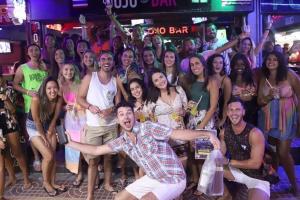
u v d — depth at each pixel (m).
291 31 8.05
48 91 4.36
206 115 4.16
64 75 4.68
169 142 3.91
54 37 6.01
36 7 6.84
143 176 3.72
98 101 4.27
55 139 4.69
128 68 4.82
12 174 5.03
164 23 7.81
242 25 6.73
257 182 3.47
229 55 5.82
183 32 7.84
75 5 6.75
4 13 6.90
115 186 4.91
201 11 6.59
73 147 3.59
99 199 4.54
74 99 4.73
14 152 4.75
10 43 8.57
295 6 6.65
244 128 3.43
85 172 5.36
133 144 3.23
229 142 3.54
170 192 3.17
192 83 4.25
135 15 6.72
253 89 4.52
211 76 4.31
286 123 4.33
